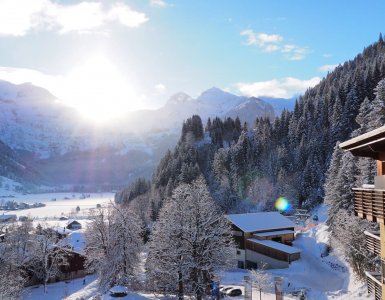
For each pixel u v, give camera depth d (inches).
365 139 842.2
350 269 2456.9
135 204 5398.6
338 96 6072.8
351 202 2596.0
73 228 6614.2
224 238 2011.6
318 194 5000.0
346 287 2162.9
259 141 6752.0
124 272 2271.2
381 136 807.7
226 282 2536.9
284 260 2861.7
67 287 3043.8
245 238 3142.2
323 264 2773.1
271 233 3230.8
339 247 2640.3
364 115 3371.1
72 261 3356.3
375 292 1237.1
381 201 776.3
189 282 1926.7
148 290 2225.6
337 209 2790.4
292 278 2527.1
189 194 2105.1
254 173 5994.1
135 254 2314.2
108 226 2420.0
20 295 2313.0
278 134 6993.1
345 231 2330.2
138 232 2363.4
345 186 2632.9
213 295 1905.8
